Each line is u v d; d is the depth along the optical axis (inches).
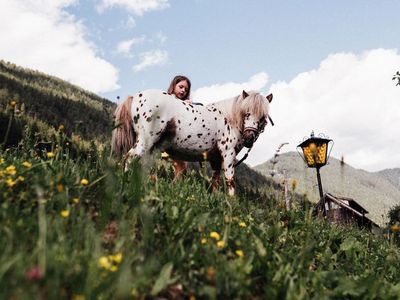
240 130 232.1
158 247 101.0
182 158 227.6
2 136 616.7
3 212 90.3
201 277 90.7
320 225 199.3
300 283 96.5
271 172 151.7
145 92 210.8
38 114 1486.2
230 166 227.8
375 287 108.3
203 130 219.6
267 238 131.0
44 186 108.3
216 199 164.7
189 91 241.6
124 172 135.5
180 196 145.1
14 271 65.1
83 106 2679.6
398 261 163.8
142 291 78.6
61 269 69.3
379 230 200.7
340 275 112.8
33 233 88.3
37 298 59.3
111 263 77.3
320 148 294.7
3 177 111.7
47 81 3499.0
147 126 203.3
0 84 2046.0
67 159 143.9
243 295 89.6
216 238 105.7
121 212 107.4
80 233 88.4
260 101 229.8
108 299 68.5
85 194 118.1
